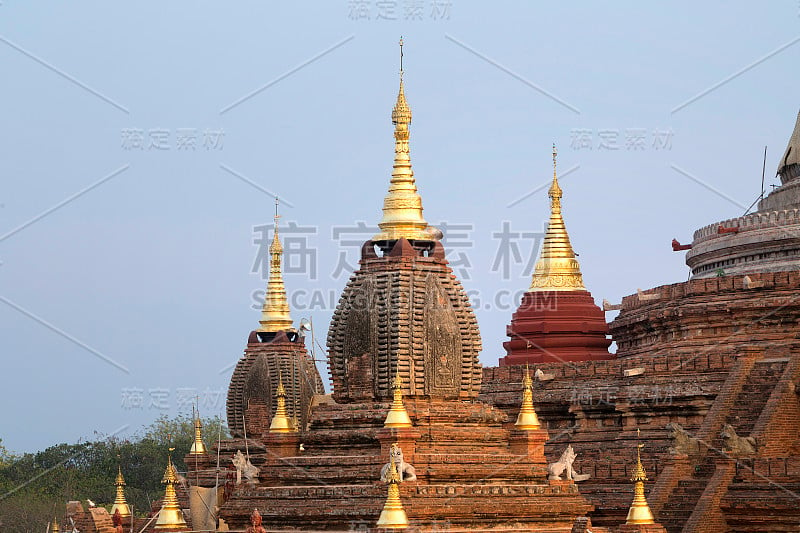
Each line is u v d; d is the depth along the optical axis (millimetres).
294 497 151125
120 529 186000
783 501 160250
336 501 148250
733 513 164125
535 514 150625
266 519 152125
